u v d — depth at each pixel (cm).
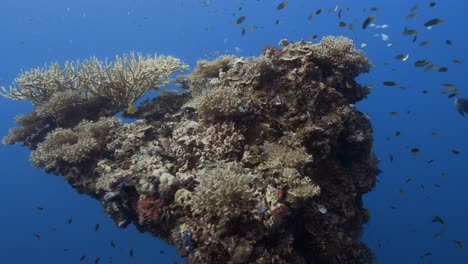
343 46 823
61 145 895
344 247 611
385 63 1478
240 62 852
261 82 779
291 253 539
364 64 858
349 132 760
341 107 752
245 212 525
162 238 680
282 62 800
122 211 747
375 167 880
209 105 726
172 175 652
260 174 607
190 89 995
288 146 685
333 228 618
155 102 1054
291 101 746
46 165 893
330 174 736
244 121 727
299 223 595
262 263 502
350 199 719
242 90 781
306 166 664
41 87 1084
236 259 499
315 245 598
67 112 1021
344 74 822
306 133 691
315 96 745
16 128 1076
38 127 1053
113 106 1072
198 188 559
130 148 810
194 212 573
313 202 603
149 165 695
